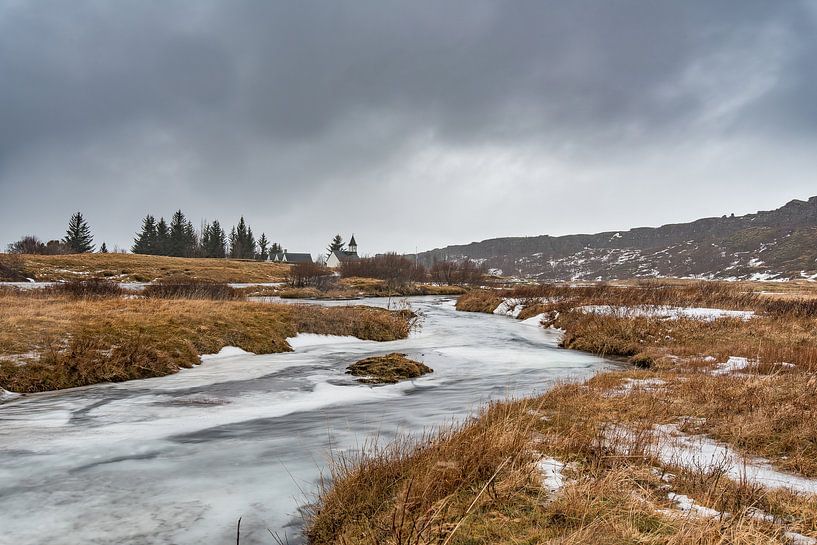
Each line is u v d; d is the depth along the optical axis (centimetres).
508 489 443
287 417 850
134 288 3203
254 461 619
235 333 1596
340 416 852
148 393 1023
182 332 1462
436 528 369
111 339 1275
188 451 659
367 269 6688
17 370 1036
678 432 667
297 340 1770
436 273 6944
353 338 1925
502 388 1109
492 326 2467
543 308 2697
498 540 359
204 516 465
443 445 536
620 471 471
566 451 561
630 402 816
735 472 515
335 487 472
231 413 876
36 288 2339
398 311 2667
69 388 1052
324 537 409
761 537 345
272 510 479
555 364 1471
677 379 1027
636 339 1758
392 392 1077
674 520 377
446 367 1410
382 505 432
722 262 19850
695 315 2016
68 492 521
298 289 4272
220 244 10931
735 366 1217
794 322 1864
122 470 589
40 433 737
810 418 660
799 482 494
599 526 366
